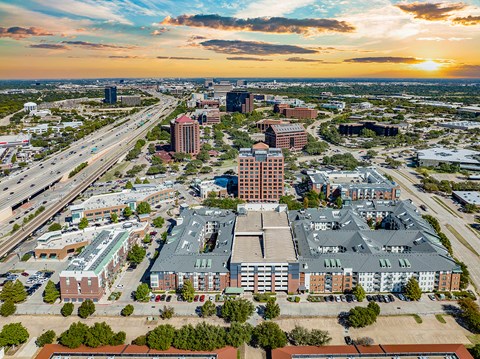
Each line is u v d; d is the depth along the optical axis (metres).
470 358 190.25
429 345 199.25
